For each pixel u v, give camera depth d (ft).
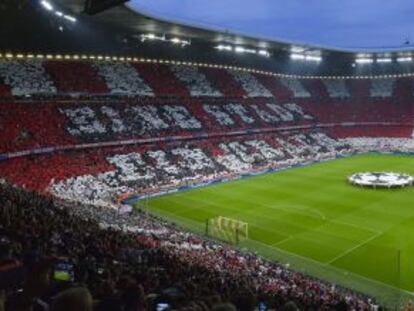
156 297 28.17
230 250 116.57
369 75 367.86
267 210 160.97
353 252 119.96
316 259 115.85
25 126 189.16
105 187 180.14
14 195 94.12
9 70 203.82
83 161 192.34
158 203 172.04
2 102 192.65
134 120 229.86
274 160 251.19
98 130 210.59
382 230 137.08
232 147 250.37
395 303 90.27
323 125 315.58
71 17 184.34
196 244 114.01
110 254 57.93
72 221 81.00
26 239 48.67
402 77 361.30
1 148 171.22
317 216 152.66
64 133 198.70
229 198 178.70
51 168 179.01
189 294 33.63
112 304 18.29
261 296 50.90
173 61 282.56
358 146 306.76
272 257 117.39
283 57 322.55
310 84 357.20
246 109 290.35
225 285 55.21
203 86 280.72
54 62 222.28
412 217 149.89
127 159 205.36
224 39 251.39
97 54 237.86
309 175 223.30
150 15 189.57
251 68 327.47
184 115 253.85
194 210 162.50
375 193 184.14
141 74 256.93
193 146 237.25
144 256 66.13
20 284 22.80
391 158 276.21
